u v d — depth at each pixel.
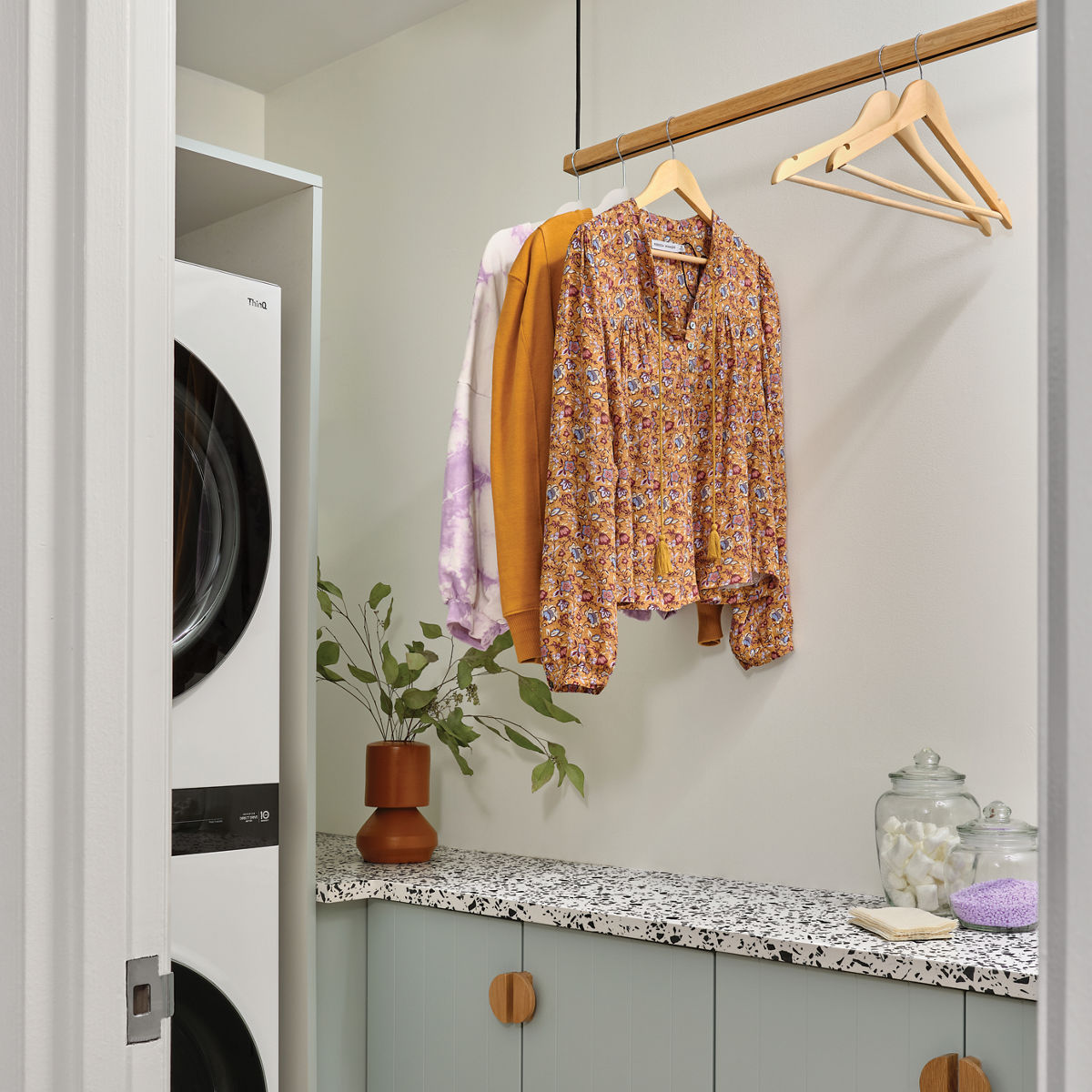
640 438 1.90
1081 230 0.36
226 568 1.95
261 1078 1.93
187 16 2.81
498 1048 2.02
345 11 2.79
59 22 0.77
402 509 2.79
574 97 2.54
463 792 2.62
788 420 2.15
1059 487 0.37
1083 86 0.37
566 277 1.85
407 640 2.76
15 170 0.76
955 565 1.94
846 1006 1.61
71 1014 0.73
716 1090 1.74
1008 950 1.57
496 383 1.89
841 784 2.05
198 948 1.87
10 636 0.75
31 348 0.75
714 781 2.22
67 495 0.76
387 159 2.91
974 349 1.94
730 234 2.04
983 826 1.72
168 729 0.80
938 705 1.95
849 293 2.09
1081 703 0.36
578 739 2.42
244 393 2.00
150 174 0.80
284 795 2.13
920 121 2.00
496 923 2.04
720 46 2.30
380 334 2.89
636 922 1.82
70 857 0.74
